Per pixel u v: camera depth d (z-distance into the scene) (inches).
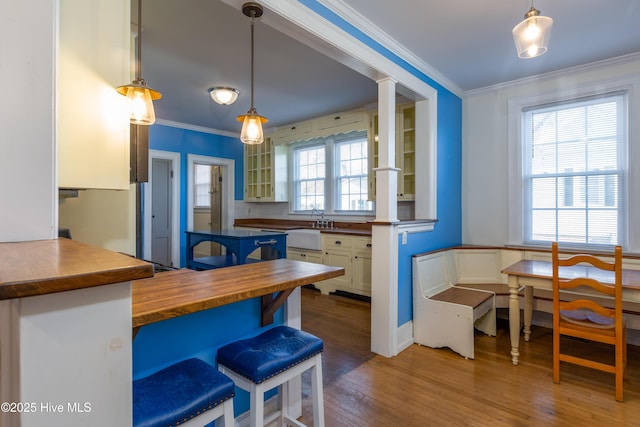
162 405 40.2
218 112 187.0
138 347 50.6
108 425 25.6
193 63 120.9
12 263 25.6
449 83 137.0
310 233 187.5
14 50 36.6
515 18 90.9
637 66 113.3
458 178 149.3
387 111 105.7
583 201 124.9
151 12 88.0
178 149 213.3
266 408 71.4
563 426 72.0
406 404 80.3
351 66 97.1
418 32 98.3
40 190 37.7
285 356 54.0
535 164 135.0
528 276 95.8
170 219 212.7
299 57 116.0
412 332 117.0
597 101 121.7
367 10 87.2
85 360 24.5
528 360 102.8
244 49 110.0
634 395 83.3
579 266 109.0
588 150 123.7
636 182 114.1
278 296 66.5
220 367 57.8
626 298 83.0
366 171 185.9
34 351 22.4
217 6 85.6
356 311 149.8
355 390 86.6
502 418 74.7
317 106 175.5
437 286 124.2
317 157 210.2
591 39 102.2
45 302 22.7
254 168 239.5
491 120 143.8
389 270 105.9
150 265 26.3
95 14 54.2
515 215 137.9
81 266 24.8
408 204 164.6
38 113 37.7
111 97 55.8
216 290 48.8
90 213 80.6
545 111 132.6
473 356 103.7
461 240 151.6
